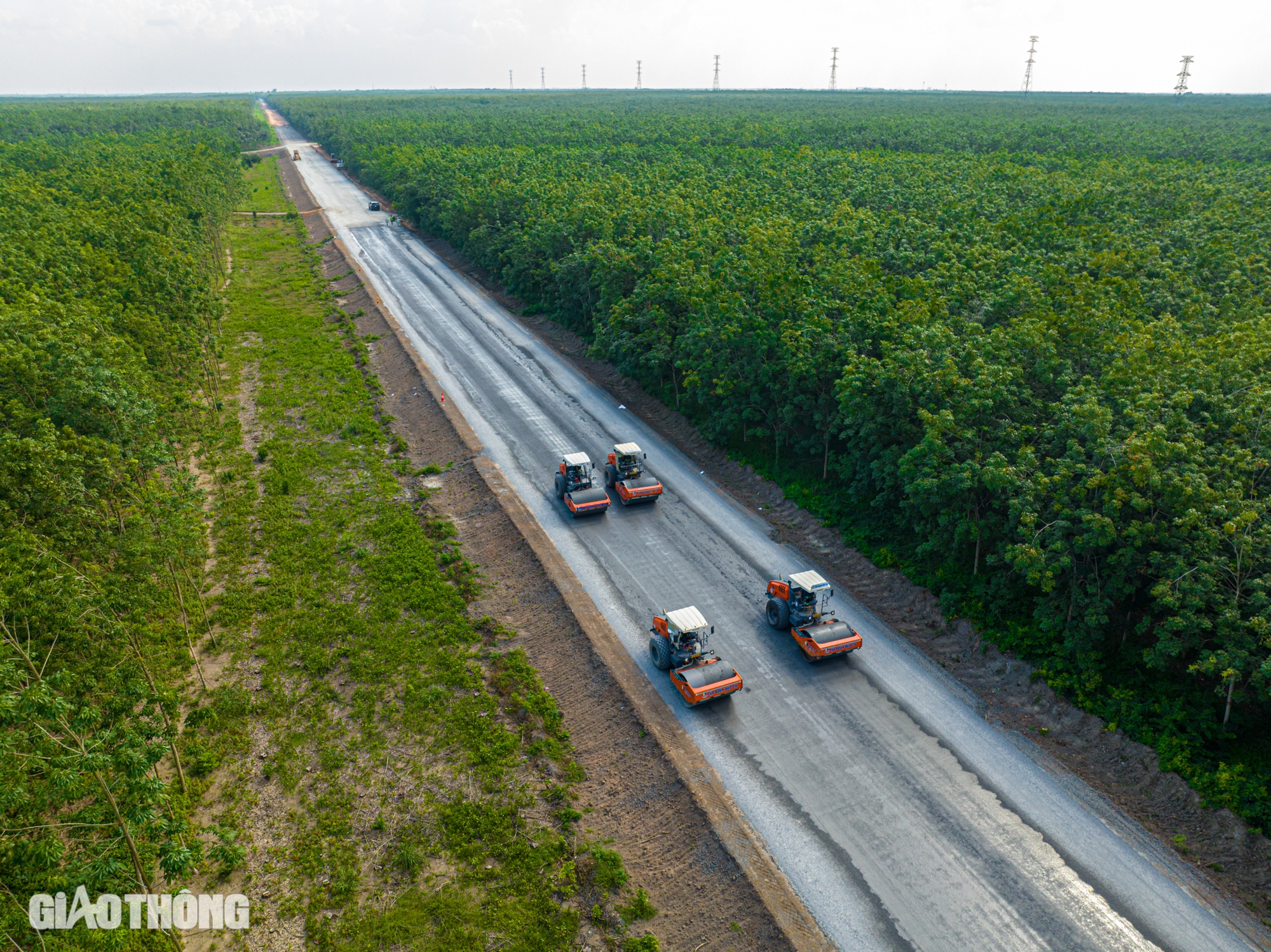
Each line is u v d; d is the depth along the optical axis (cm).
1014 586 3338
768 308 4809
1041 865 2362
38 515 2836
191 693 3123
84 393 3375
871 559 3981
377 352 7144
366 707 3052
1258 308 4147
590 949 2156
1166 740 2700
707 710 3030
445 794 2666
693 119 18638
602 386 6400
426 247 11362
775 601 3453
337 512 4469
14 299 4659
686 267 5672
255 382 6372
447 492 4756
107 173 9881
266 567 3962
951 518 3391
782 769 2744
